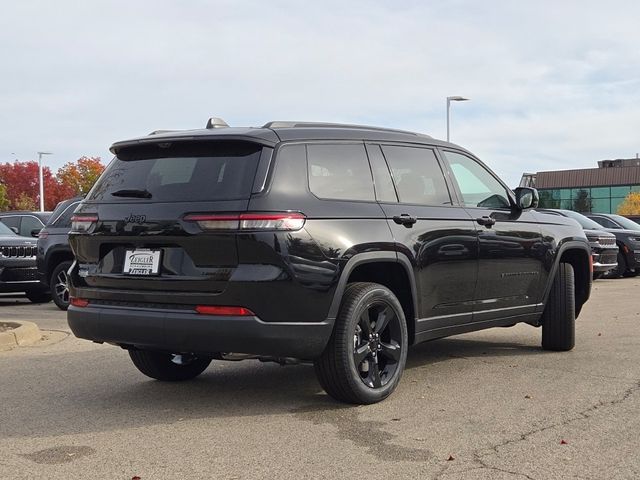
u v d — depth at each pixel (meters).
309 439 4.43
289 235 4.70
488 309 6.36
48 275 11.82
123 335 5.01
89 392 5.75
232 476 3.80
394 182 5.64
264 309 4.63
